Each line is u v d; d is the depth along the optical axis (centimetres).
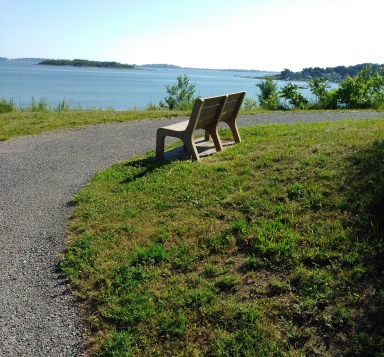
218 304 352
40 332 357
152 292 383
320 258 377
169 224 497
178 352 319
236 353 305
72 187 692
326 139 671
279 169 575
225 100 775
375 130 673
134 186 636
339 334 305
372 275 346
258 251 409
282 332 317
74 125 1239
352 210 433
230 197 527
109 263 435
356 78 1714
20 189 691
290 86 1811
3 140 1047
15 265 461
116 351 325
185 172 657
